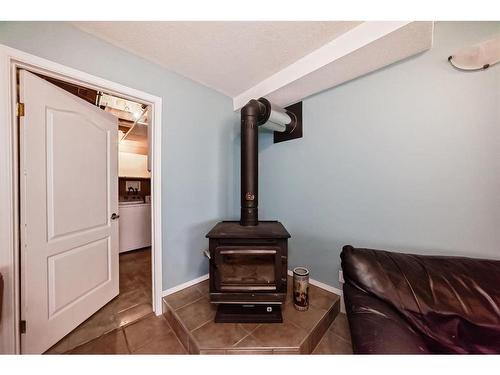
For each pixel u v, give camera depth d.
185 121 1.82
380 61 1.35
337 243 1.71
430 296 0.90
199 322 1.36
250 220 1.60
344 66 1.40
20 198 1.15
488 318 0.81
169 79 1.69
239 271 1.49
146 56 1.52
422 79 1.27
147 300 1.86
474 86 1.11
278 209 2.17
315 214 1.86
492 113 1.07
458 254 1.18
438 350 0.82
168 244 1.72
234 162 2.27
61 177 1.36
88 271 1.58
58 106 1.33
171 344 1.34
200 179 1.95
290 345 1.16
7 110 1.06
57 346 1.32
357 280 1.01
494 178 1.07
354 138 1.59
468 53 1.11
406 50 1.23
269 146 2.25
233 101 2.24
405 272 0.97
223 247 1.33
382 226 1.46
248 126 1.58
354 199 1.60
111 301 1.83
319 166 1.82
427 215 1.28
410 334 0.78
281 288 1.33
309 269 1.91
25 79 1.14
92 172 1.61
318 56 1.42
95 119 1.63
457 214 1.18
